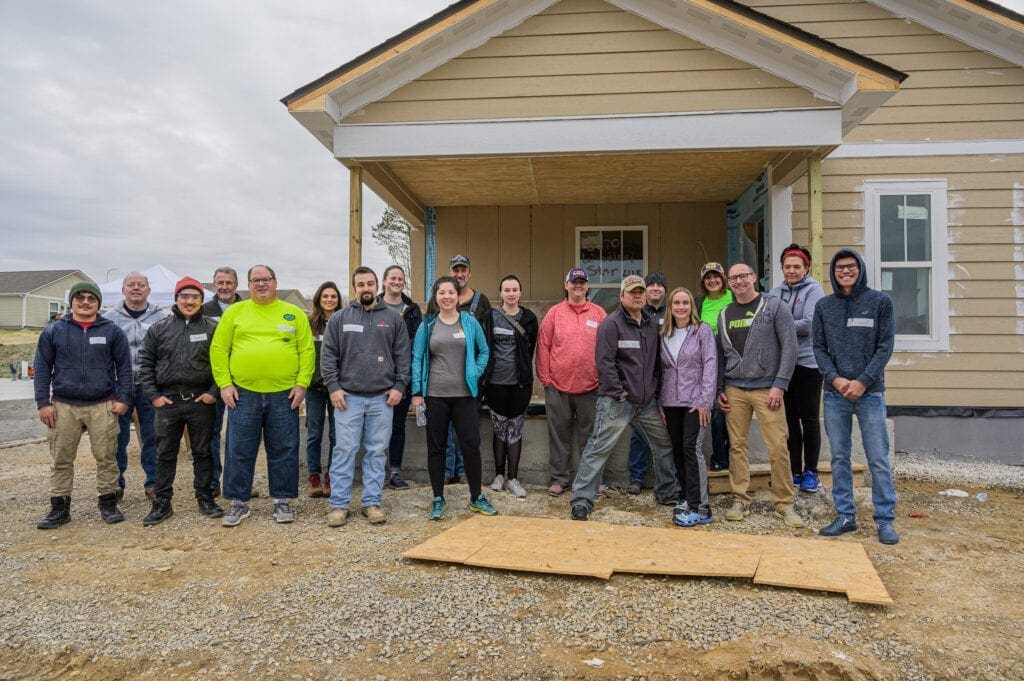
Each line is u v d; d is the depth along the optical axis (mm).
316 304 5832
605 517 4945
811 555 3898
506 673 2719
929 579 3719
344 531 4629
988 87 7453
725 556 3865
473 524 4543
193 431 5027
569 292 5559
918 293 7504
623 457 5992
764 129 5859
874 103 5719
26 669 2824
